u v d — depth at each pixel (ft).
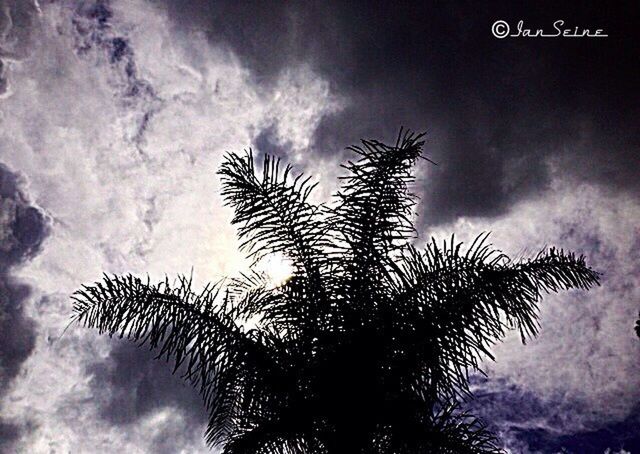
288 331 14.44
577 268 13.62
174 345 13.32
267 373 13.29
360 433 12.26
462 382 12.18
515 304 12.73
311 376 13.29
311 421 12.72
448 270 13.44
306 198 15.64
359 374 12.86
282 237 15.43
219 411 13.47
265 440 12.50
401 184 15.16
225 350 13.42
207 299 14.17
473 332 12.46
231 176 15.93
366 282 14.25
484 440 11.64
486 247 13.55
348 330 13.48
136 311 13.51
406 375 12.63
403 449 11.84
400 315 13.10
